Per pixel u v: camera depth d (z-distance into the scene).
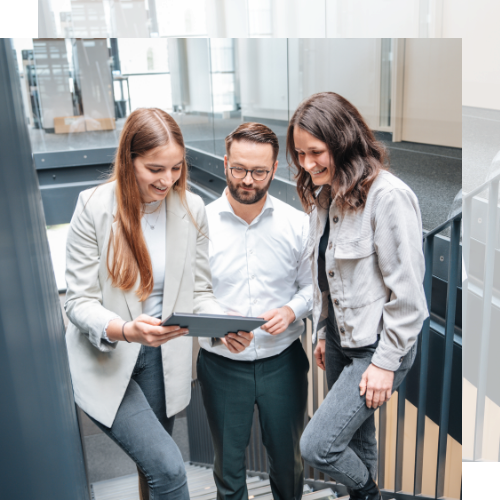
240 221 1.85
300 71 3.72
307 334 3.38
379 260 1.50
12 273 0.45
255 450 3.52
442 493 2.58
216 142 5.80
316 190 1.72
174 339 1.63
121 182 1.41
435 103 2.51
